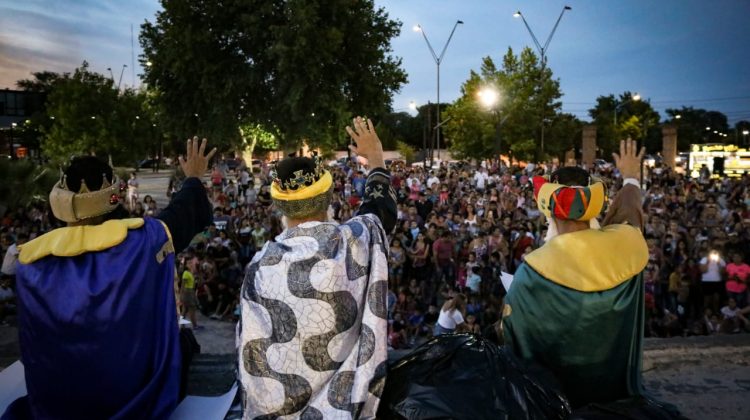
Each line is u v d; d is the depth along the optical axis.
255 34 27.81
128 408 2.06
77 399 2.06
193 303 10.87
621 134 60.56
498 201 17.39
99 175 2.12
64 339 2.01
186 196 2.48
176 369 2.18
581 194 2.27
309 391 1.96
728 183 22.95
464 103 41.34
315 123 29.88
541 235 12.70
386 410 2.03
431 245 12.66
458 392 2.00
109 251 2.09
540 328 2.30
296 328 1.96
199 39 27.59
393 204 2.41
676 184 23.12
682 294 10.62
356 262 2.07
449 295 9.49
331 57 28.73
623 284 2.24
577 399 2.35
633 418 2.13
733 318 9.55
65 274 2.04
